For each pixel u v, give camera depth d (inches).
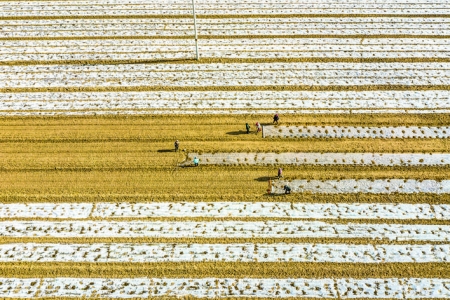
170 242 956.6
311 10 1653.5
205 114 1242.0
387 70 1385.3
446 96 1293.1
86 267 914.1
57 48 1485.0
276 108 1261.1
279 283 887.7
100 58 1440.7
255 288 880.3
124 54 1455.5
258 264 917.8
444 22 1588.3
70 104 1275.8
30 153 1137.4
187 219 998.4
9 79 1360.7
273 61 1421.0
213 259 927.0
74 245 952.3
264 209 1016.2
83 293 873.5
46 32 1558.8
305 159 1119.6
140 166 1106.7
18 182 1073.5
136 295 870.4
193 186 1064.2
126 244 953.5
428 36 1523.1
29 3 1702.8
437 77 1358.3
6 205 1026.1
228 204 1026.7
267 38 1518.2
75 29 1573.6
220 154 1132.5
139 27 1579.7
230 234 968.9
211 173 1090.1
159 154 1134.4
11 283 888.3
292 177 1077.8
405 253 933.8
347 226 983.0
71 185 1068.5
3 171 1095.0
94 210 1017.5
